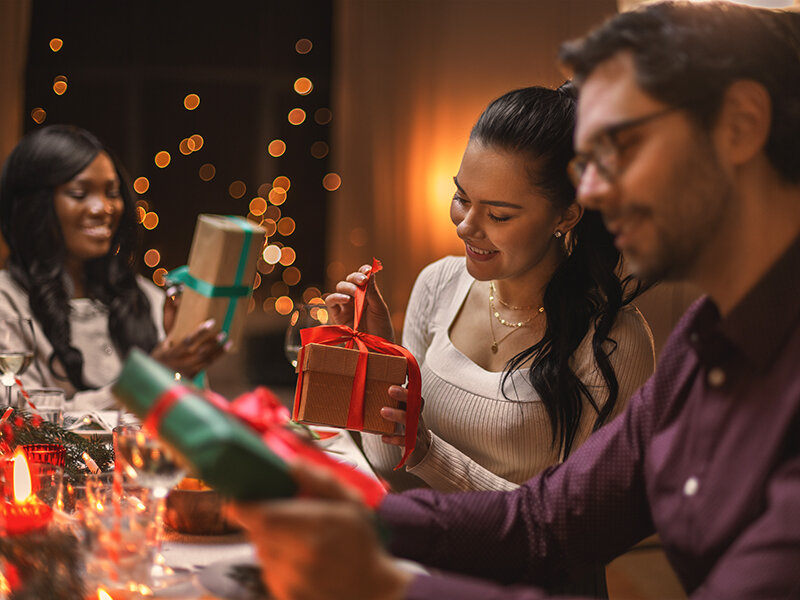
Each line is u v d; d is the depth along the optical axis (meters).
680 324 1.01
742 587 0.70
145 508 1.04
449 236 6.19
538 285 1.51
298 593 0.63
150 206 6.23
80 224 2.35
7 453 1.29
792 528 0.71
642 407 1.02
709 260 0.79
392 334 1.48
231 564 0.92
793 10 0.78
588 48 0.76
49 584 0.79
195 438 0.64
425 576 0.78
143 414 0.68
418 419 1.36
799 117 0.75
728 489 0.81
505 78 6.05
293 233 6.43
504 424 1.47
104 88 6.11
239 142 6.31
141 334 2.44
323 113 6.38
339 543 0.60
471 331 1.59
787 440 0.77
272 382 5.23
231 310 1.22
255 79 6.28
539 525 1.05
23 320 1.76
